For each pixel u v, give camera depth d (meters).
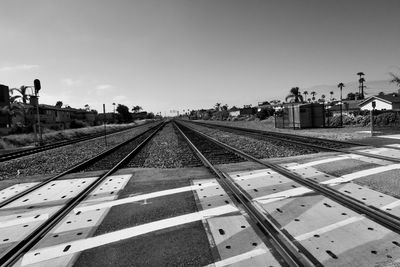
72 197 7.14
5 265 3.94
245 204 5.75
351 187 6.60
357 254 3.70
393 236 4.11
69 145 26.78
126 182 8.45
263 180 7.72
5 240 4.84
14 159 17.20
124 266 3.79
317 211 5.21
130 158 15.16
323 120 33.06
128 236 4.68
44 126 51.53
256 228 4.67
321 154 11.69
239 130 33.88
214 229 4.74
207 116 149.25
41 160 16.48
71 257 4.08
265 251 3.92
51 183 9.05
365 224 4.55
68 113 77.31
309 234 4.33
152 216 5.51
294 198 6.02
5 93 51.28
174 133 37.44
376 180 7.04
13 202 7.13
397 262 3.48
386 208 5.18
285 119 37.09
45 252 4.27
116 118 104.00
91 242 4.53
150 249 4.20
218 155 14.09
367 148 12.46
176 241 4.40
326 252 3.79
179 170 9.97
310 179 7.51
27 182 9.45
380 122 27.86
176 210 5.75
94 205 6.40
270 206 5.63
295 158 10.96
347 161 9.66
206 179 8.27
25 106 47.16
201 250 4.07
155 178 8.77
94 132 53.94
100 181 8.74
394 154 10.55
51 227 5.23
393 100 46.72
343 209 5.23
